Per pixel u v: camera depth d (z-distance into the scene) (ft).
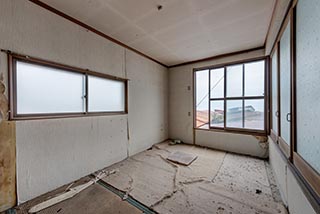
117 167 9.79
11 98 5.93
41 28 6.74
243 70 12.29
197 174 8.77
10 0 5.85
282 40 7.14
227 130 13.06
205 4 6.95
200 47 11.78
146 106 13.75
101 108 9.79
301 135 4.73
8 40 5.82
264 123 11.32
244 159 11.13
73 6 6.98
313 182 3.73
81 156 8.40
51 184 7.09
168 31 9.37
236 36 9.98
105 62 9.86
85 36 8.61
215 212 5.67
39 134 6.71
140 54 12.97
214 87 13.92
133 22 8.39
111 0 6.63
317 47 3.64
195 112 15.10
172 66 16.52
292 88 5.31
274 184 7.64
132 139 12.14
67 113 7.91
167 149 13.56
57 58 7.32
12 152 5.95
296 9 5.07
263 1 6.72
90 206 6.03
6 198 5.80
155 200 6.40
